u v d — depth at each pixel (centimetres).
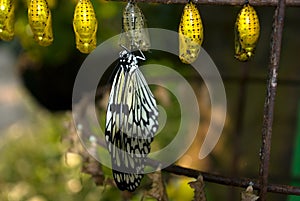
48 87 88
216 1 48
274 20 48
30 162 116
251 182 51
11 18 50
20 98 172
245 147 81
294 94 81
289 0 48
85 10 47
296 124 80
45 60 85
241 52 48
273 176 76
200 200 52
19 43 96
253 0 47
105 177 63
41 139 121
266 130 49
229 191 77
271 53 48
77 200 89
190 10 47
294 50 82
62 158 100
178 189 73
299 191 50
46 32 49
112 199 73
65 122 65
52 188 100
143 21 48
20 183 108
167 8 79
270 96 48
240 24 47
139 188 66
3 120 160
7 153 122
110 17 78
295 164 72
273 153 80
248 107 83
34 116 138
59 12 80
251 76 77
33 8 48
